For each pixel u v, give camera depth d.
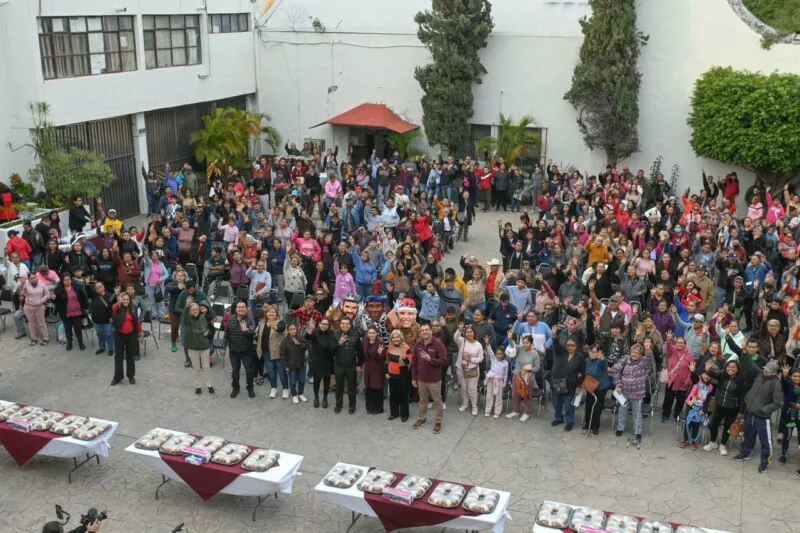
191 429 13.02
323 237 17.84
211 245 19.33
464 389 13.51
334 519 10.69
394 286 16.19
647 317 13.15
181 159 28.48
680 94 25.91
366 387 13.48
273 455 10.64
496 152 27.89
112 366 15.50
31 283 16.16
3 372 15.20
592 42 25.67
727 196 24.98
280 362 14.01
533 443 12.57
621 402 12.32
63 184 22.14
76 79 23.28
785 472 11.70
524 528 10.38
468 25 27.06
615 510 10.74
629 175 25.31
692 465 11.89
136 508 10.90
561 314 14.76
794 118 23.17
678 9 25.33
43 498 11.13
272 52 31.25
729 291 16.39
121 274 17.08
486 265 20.77
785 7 27.45
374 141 30.59
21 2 21.47
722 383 11.88
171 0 26.67
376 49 29.70
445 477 11.61
